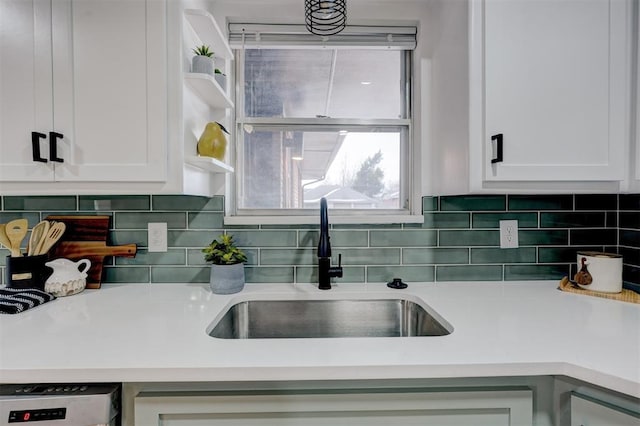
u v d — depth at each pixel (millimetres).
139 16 1004
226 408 671
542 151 1026
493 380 705
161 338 780
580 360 666
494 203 1358
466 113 1056
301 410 678
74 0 996
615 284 1137
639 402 620
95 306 1029
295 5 1366
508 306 1029
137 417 667
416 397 682
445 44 1239
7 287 1098
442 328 935
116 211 1304
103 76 1001
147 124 1004
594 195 1352
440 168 1315
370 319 1214
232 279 1181
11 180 997
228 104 1312
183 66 1043
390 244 1353
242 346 734
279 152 1472
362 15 1373
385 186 1492
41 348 722
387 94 1491
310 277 1342
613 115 1026
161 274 1314
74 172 997
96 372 641
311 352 702
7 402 634
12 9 992
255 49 1467
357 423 685
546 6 1021
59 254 1256
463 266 1357
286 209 1455
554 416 707
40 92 991
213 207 1323
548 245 1355
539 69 1023
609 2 1025
